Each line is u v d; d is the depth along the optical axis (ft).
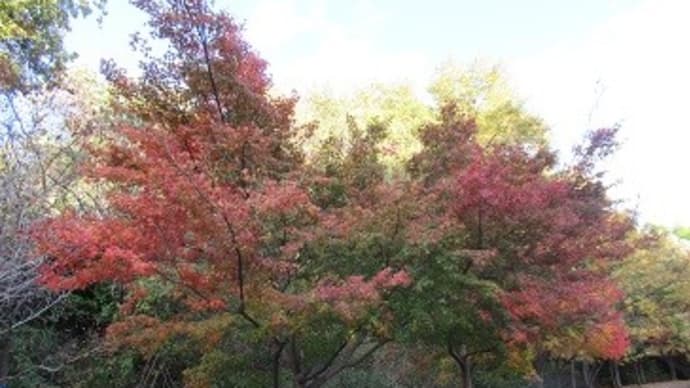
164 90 24.86
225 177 22.79
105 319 37.91
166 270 19.21
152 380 37.17
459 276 24.94
